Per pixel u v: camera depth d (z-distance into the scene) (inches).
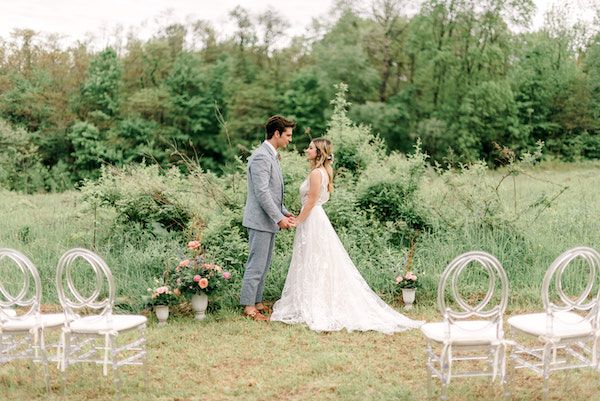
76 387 191.2
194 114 1503.4
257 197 257.4
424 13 1465.3
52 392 187.9
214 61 1624.0
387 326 247.8
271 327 252.7
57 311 281.0
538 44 1549.0
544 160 1294.3
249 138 1505.9
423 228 339.3
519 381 192.2
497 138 1453.0
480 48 1461.6
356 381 192.4
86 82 1507.1
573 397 177.9
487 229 337.4
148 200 339.9
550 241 328.8
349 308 255.4
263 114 1517.0
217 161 1528.1
